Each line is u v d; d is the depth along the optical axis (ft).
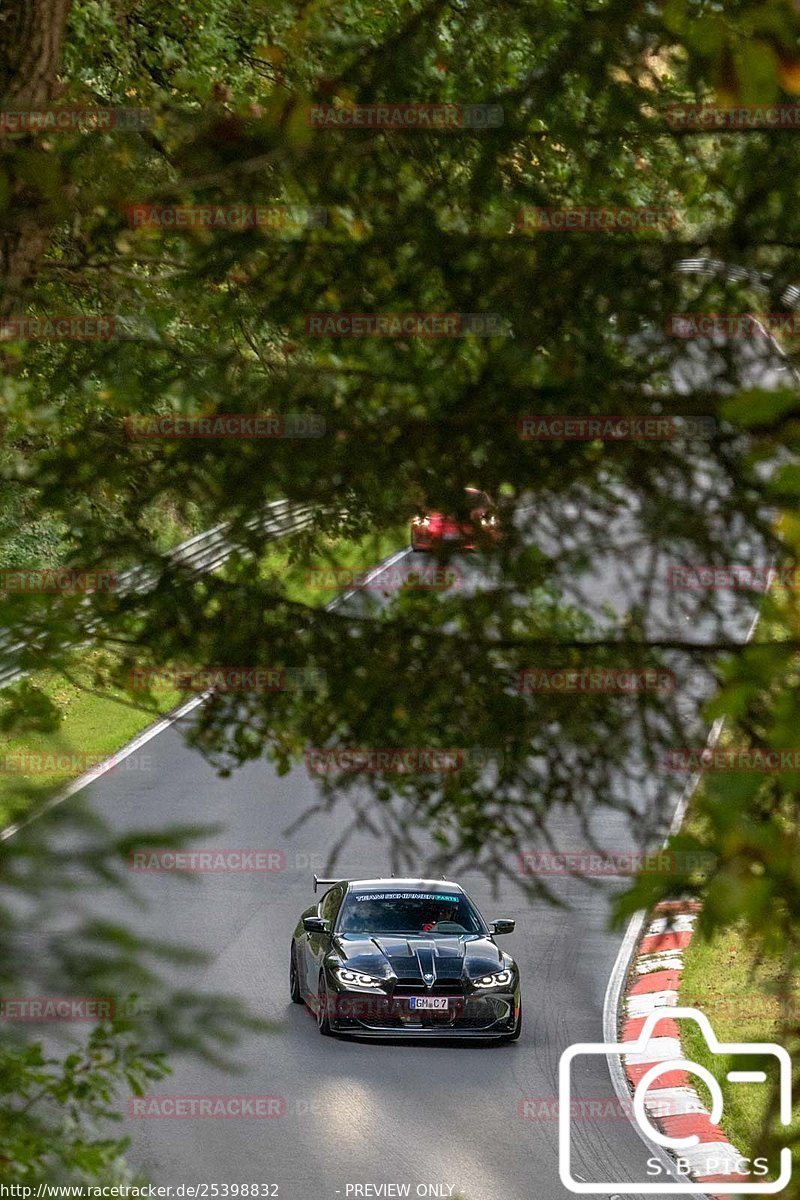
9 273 66.49
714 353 54.70
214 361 58.65
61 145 53.88
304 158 53.36
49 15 69.72
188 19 161.27
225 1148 126.21
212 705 63.10
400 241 55.77
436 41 56.13
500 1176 123.54
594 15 51.26
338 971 165.17
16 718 44.55
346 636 58.54
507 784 59.77
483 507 56.44
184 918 194.59
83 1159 40.04
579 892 116.06
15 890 33.35
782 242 54.29
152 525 59.11
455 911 180.55
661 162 59.00
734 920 26.81
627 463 55.52
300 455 54.65
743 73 36.29
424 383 54.70
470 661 58.44
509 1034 164.35
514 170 56.65
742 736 36.42
